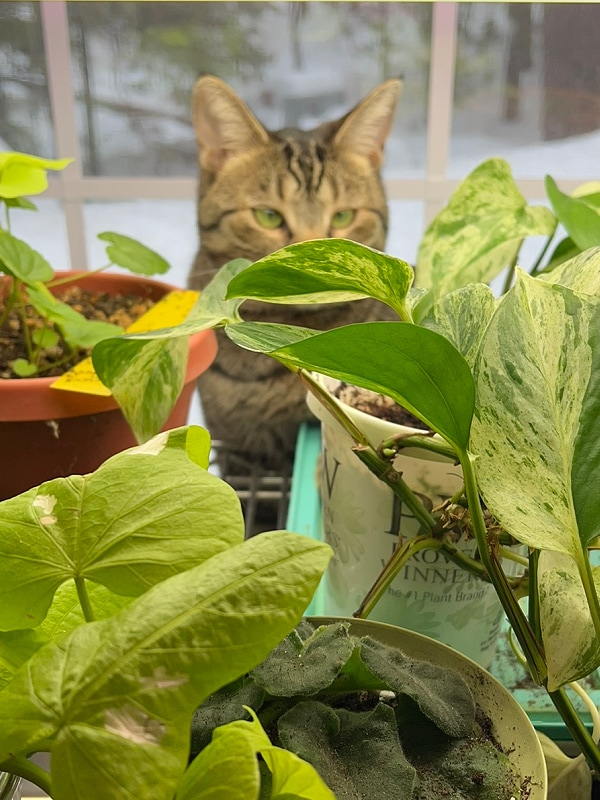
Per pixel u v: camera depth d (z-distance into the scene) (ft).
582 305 1.01
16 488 2.06
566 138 2.94
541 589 1.12
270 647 0.76
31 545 0.94
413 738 1.11
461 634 1.69
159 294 2.75
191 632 0.75
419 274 1.90
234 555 0.80
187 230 3.28
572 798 1.31
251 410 3.00
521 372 1.01
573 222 1.63
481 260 1.85
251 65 3.01
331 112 3.23
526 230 1.86
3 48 2.71
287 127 3.25
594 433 0.98
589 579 1.00
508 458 1.01
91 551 0.94
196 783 0.75
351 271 1.14
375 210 3.24
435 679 1.16
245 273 1.16
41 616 0.95
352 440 1.56
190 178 3.15
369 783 0.98
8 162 2.11
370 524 1.63
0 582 0.93
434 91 2.91
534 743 1.08
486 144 3.01
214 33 2.86
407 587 1.63
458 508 1.31
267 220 3.18
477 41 2.80
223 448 3.10
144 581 0.90
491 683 1.20
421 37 2.86
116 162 3.03
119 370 1.57
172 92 2.95
